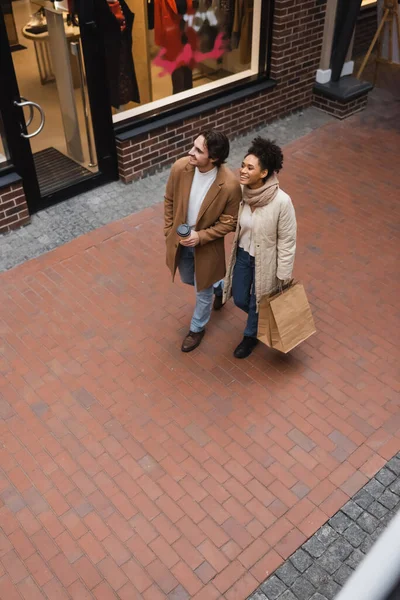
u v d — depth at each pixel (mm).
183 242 4000
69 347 4887
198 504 3812
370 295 5367
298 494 3859
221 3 6777
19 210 6055
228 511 3771
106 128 6438
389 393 4500
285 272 4012
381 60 8758
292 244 3924
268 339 4371
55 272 5633
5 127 5621
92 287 5465
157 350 4859
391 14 8297
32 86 6402
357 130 7945
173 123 6867
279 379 4609
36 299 5344
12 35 5895
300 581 3428
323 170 7129
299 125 8055
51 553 3578
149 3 6160
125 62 6262
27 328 5062
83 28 5699
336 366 4707
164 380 4613
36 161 6723
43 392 4535
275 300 4164
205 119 7219
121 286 5473
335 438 4188
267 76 7766
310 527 3682
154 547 3596
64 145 6930
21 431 4270
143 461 4066
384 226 6230
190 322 5117
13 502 3842
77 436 4230
